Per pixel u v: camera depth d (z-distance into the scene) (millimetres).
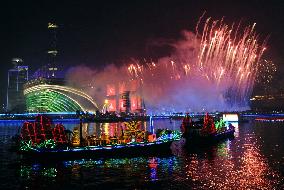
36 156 46969
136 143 50875
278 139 69688
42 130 49125
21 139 49312
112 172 40281
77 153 48375
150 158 49031
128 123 53125
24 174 40719
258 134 81875
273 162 43656
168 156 50438
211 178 35938
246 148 57094
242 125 120000
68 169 42625
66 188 34312
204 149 57469
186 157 49312
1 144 74625
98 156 49188
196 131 62031
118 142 51125
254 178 35500
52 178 38438
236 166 41719
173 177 36844
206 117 65562
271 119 168875
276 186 32469
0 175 40312
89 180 37000
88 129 123875
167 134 53188
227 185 33125
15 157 54531
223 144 63531
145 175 38219
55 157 47438
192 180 35312
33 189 34469
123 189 33188
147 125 142375
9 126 170125
